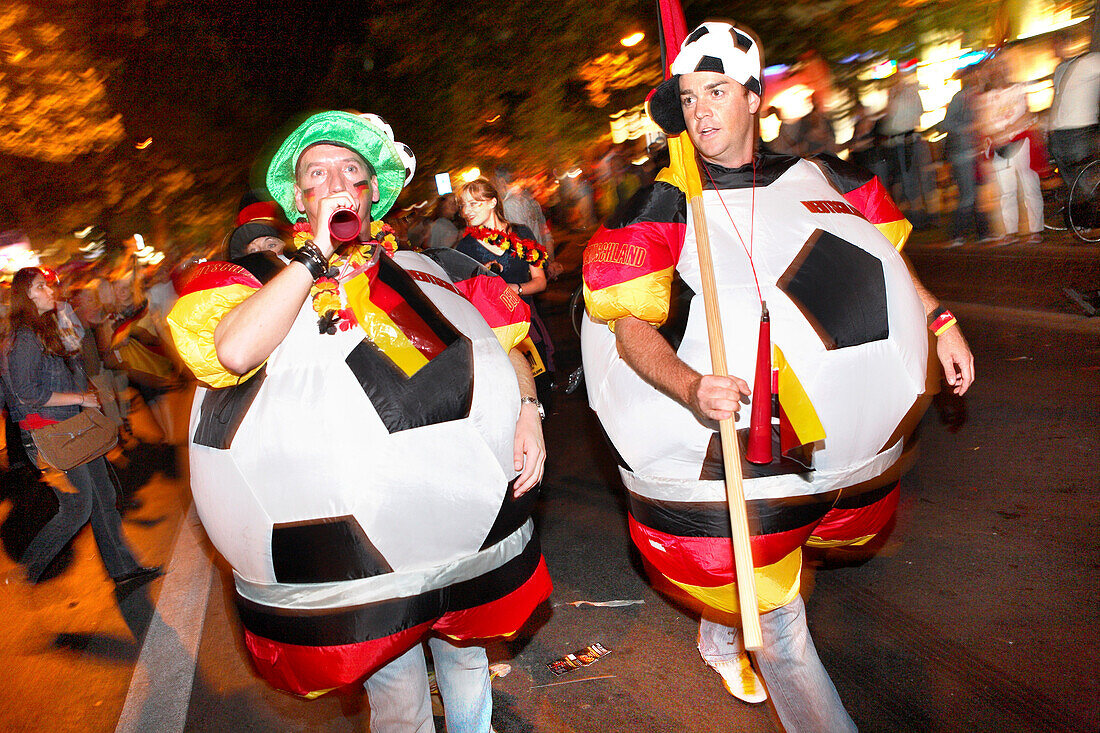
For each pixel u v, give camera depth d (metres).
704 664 3.84
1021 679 3.37
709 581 2.89
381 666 2.66
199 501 2.65
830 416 2.70
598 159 24.31
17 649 5.12
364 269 2.56
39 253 24.83
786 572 2.84
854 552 3.90
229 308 2.45
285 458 2.47
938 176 13.02
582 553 5.16
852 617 3.97
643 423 2.83
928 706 3.30
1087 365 6.48
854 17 15.50
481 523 2.63
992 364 6.87
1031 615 3.76
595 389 3.03
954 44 14.95
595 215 24.83
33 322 5.52
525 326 2.93
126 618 5.36
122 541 5.91
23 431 5.63
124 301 11.22
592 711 3.62
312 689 2.70
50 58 21.28
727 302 2.70
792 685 2.88
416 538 2.54
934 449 5.60
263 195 3.18
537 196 25.27
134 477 8.84
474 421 2.61
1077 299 7.89
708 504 2.81
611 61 21.81
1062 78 9.58
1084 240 9.80
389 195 2.76
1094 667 3.37
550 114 23.12
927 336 2.91
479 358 2.66
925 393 2.90
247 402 2.51
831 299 2.71
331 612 2.56
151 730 4.06
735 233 2.77
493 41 22.12
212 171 26.41
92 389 5.77
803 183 2.88
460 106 23.19
